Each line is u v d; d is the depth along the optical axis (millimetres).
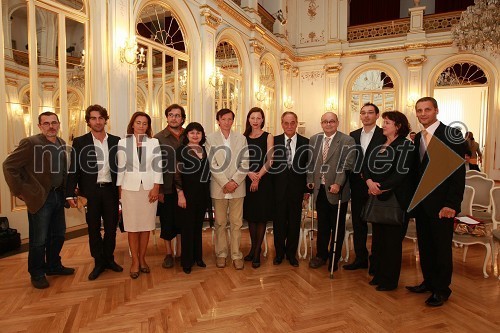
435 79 11070
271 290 2928
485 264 3312
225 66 8891
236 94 9453
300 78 12859
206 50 7465
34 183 2809
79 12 4891
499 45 6980
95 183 3133
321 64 12500
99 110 3117
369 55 11836
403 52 11391
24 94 4281
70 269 3242
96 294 2809
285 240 3773
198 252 3480
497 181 10250
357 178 3375
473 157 8805
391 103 11828
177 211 3389
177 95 7027
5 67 4031
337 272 3373
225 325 2346
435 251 2771
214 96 7820
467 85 10875
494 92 10375
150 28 6375
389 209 2834
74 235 4531
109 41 5223
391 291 2938
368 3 13664
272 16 11469
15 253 3748
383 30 11758
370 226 3865
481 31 6672
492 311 2604
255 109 3617
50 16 4543
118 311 2527
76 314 2475
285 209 3543
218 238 3541
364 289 2973
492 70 10352
